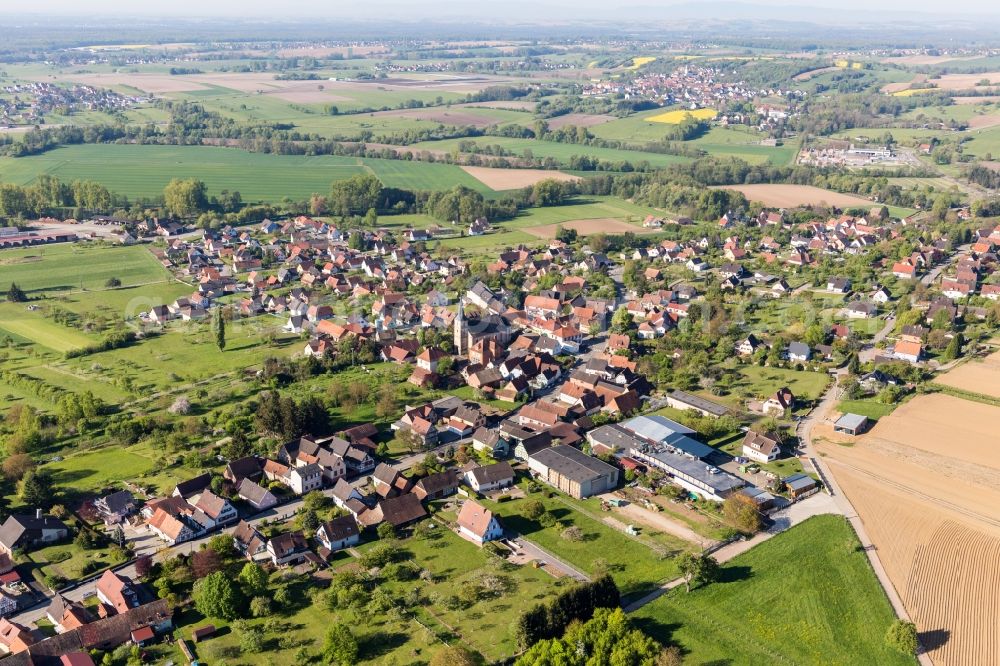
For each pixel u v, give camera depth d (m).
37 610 151.62
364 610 147.62
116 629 141.38
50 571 161.25
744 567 159.88
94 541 170.00
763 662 135.12
